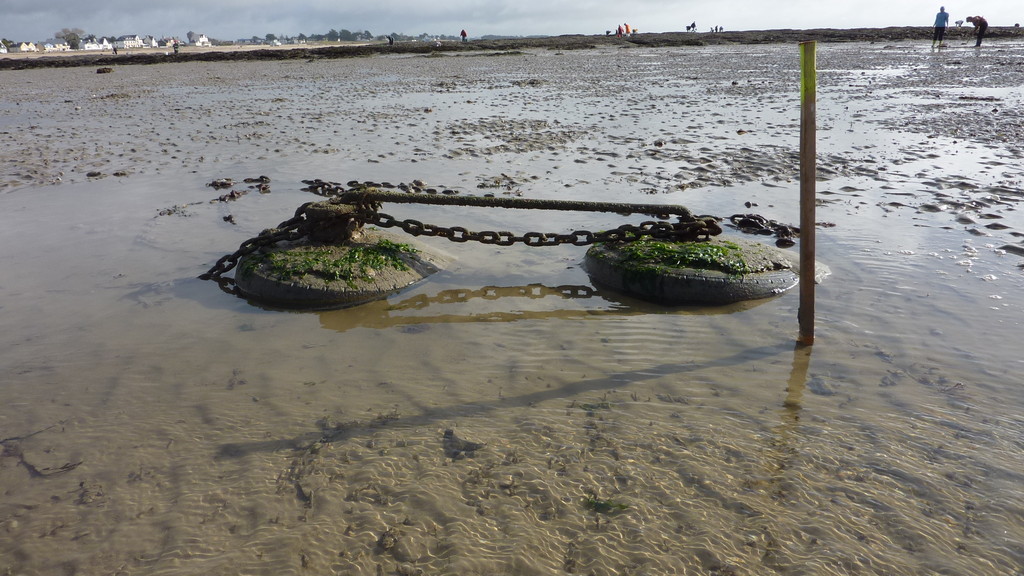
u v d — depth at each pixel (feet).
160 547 9.32
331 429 12.00
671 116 50.90
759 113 51.52
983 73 81.00
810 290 14.39
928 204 24.73
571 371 13.93
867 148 36.17
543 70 107.34
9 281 20.08
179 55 168.76
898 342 14.58
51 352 15.47
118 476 10.88
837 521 9.39
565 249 22.24
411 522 9.62
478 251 22.29
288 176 32.89
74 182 32.53
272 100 70.74
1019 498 9.69
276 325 16.83
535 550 9.05
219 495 10.32
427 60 144.46
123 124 54.13
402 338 15.90
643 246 19.35
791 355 14.28
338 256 19.52
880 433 11.34
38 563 9.12
